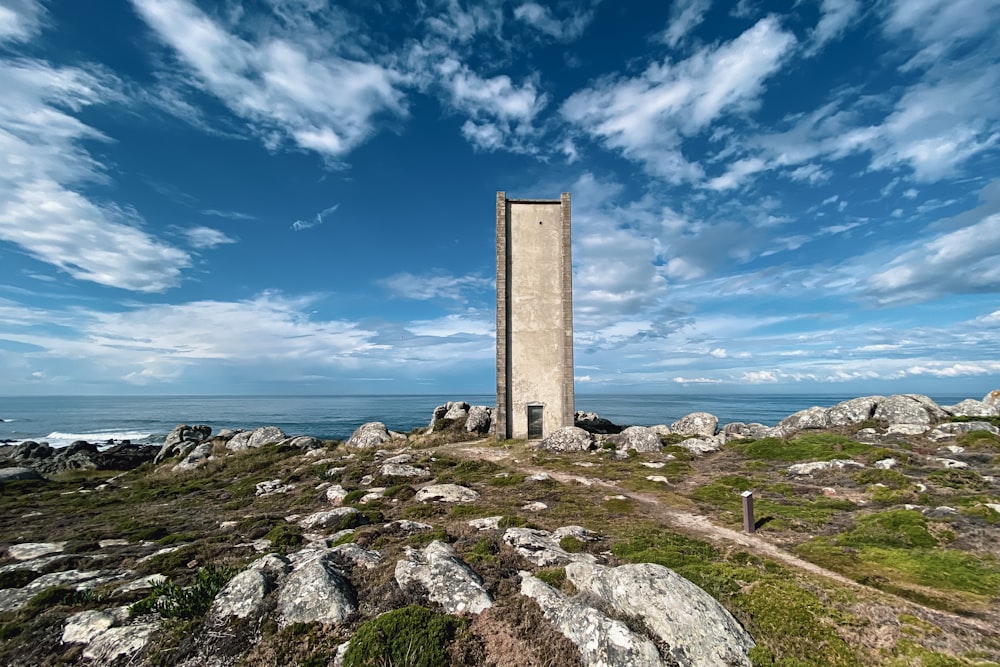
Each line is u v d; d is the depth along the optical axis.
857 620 9.34
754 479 22.73
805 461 25.00
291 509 21.50
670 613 8.86
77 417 146.38
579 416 53.12
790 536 15.11
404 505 20.58
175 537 17.00
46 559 15.00
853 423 31.81
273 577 11.30
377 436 41.41
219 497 26.06
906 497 17.98
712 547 13.97
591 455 31.31
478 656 8.59
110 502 26.72
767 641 8.77
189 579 12.20
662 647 8.31
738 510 18.25
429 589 10.73
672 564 12.12
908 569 12.02
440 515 18.70
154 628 9.66
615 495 21.05
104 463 47.97
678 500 20.00
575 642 8.60
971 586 11.02
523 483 24.08
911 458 23.30
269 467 34.12
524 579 11.08
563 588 10.90
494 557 12.79
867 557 12.93
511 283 39.50
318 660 8.58
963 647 8.45
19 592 12.06
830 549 13.53
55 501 27.92
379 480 25.42
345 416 140.50
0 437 87.00
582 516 17.81
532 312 39.28
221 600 10.39
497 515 18.03
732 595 10.34
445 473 27.03
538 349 39.06
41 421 128.25
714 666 7.96
